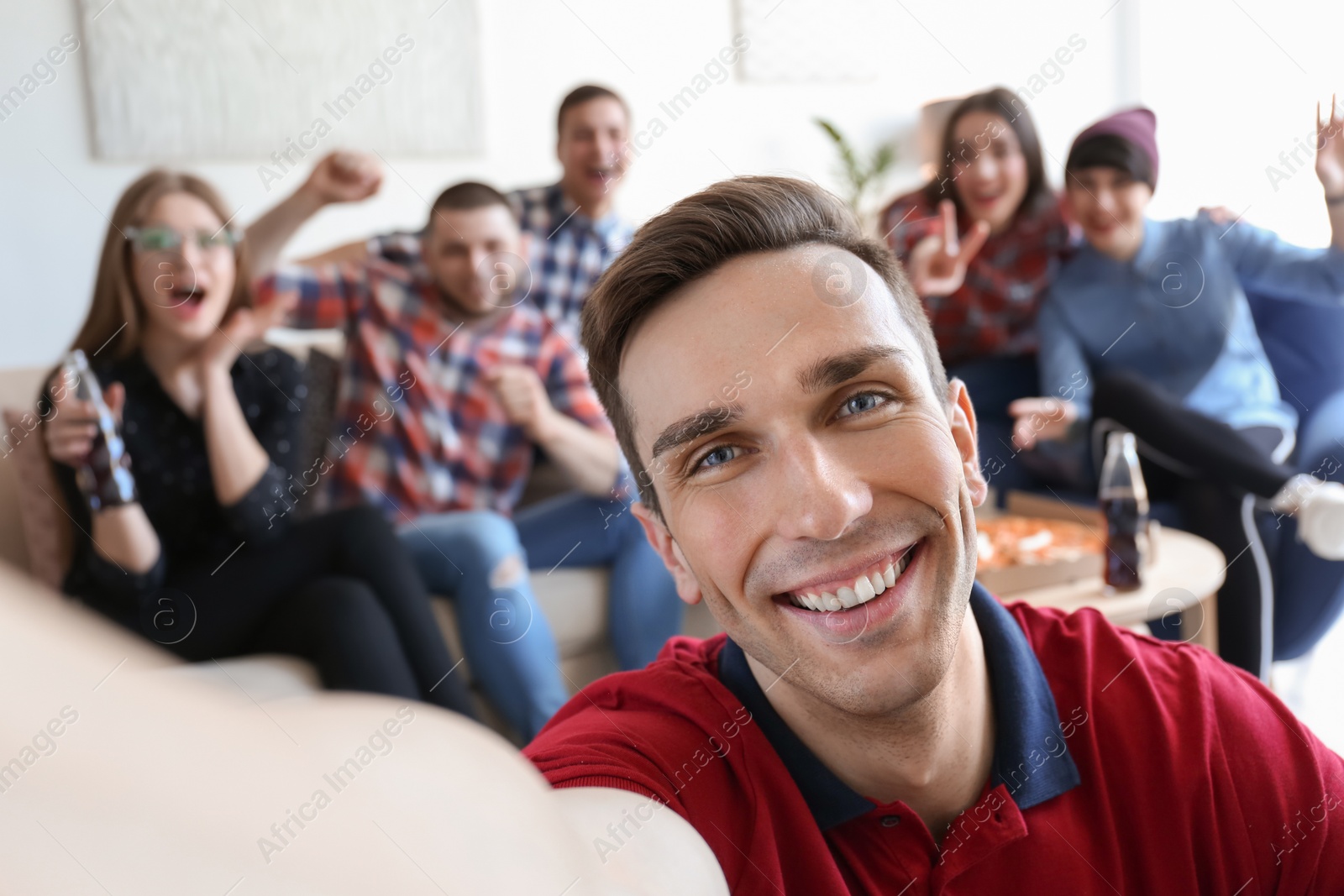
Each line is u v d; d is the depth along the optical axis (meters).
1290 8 3.64
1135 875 0.63
